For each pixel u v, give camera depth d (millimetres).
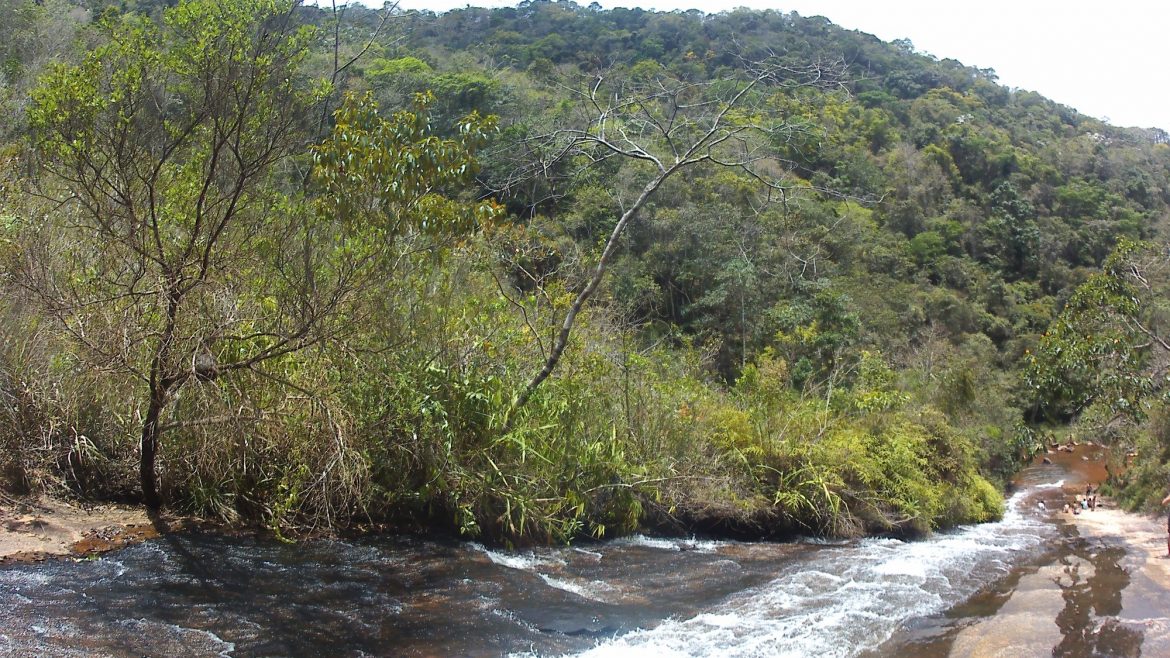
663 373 9516
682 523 7723
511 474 6586
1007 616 5617
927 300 30219
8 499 5547
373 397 6414
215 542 5602
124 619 4262
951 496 10062
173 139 5578
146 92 5414
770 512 8070
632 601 5527
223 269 5695
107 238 5758
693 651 4684
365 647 4328
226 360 6004
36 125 5305
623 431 7797
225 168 5836
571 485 6969
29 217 6090
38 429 5867
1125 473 13359
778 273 21172
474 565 5863
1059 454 22703
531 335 7824
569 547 6758
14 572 4637
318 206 6090
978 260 36312
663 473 7664
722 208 21484
